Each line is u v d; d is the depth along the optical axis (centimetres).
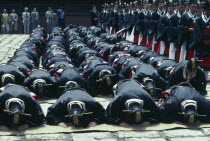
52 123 1118
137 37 2739
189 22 1853
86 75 1502
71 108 1068
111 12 3709
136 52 1878
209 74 1956
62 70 1514
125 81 1191
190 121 1076
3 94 1070
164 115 1129
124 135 1039
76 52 2208
